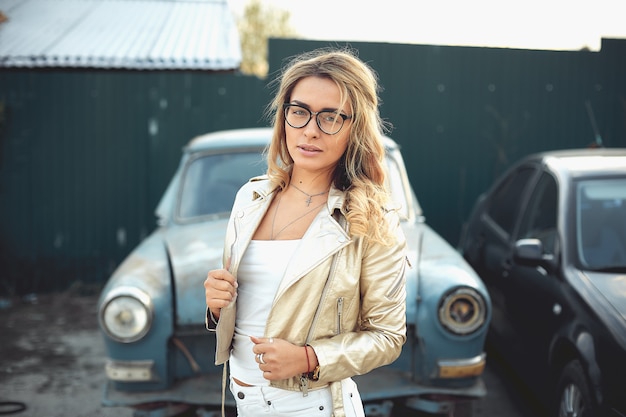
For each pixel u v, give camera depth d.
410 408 3.27
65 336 5.84
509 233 4.42
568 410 3.19
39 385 4.65
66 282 7.48
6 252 7.36
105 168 7.44
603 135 7.82
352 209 1.66
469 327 3.16
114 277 3.40
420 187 7.80
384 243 1.65
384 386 3.18
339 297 1.66
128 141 7.44
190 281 3.32
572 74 7.73
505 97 7.73
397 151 4.62
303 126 1.69
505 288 4.17
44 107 7.27
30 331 5.99
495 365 4.87
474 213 5.45
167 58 6.85
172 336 3.24
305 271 1.65
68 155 7.37
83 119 7.34
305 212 1.75
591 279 3.30
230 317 1.72
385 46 7.58
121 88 7.37
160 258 3.63
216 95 7.50
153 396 3.18
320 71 1.68
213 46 7.45
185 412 3.33
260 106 7.55
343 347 1.63
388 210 1.72
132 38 7.72
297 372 1.63
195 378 3.32
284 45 7.48
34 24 8.15
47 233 7.41
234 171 4.57
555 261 3.54
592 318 3.04
